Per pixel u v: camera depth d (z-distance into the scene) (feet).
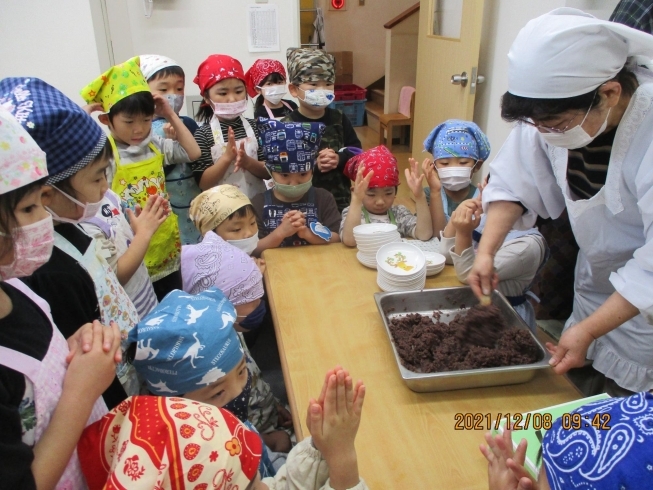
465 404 3.31
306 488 2.78
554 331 5.49
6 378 2.01
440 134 6.16
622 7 4.79
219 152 7.28
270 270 5.25
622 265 4.06
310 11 17.12
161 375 3.14
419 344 3.64
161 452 2.14
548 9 7.72
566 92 3.02
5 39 8.79
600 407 2.13
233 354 3.30
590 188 3.80
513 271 4.60
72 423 2.17
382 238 5.09
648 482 1.77
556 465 2.07
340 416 2.60
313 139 6.08
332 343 3.98
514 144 4.29
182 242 7.27
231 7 10.26
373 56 20.59
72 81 9.25
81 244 3.34
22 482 1.90
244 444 2.38
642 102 3.23
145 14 9.96
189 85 10.62
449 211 6.38
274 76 9.04
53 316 3.03
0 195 1.92
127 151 5.73
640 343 4.22
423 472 2.83
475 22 9.17
